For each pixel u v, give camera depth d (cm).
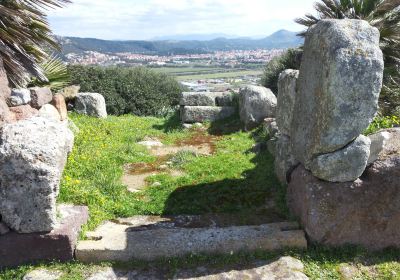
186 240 421
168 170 673
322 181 424
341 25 399
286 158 529
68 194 513
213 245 416
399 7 1067
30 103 653
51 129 418
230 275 388
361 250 420
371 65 378
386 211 418
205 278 384
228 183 586
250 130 929
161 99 1409
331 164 407
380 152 430
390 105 837
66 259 404
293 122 505
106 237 430
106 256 406
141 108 1359
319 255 414
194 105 1078
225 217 500
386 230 423
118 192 555
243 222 485
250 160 694
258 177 601
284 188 539
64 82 959
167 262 405
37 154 388
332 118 390
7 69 626
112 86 1336
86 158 650
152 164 709
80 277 383
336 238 423
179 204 531
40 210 393
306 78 463
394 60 1041
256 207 521
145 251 409
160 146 851
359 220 420
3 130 400
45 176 387
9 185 388
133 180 628
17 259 399
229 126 996
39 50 714
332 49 390
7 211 392
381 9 1062
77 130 830
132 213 511
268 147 718
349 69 378
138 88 1384
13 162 383
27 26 681
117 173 631
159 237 428
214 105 1082
